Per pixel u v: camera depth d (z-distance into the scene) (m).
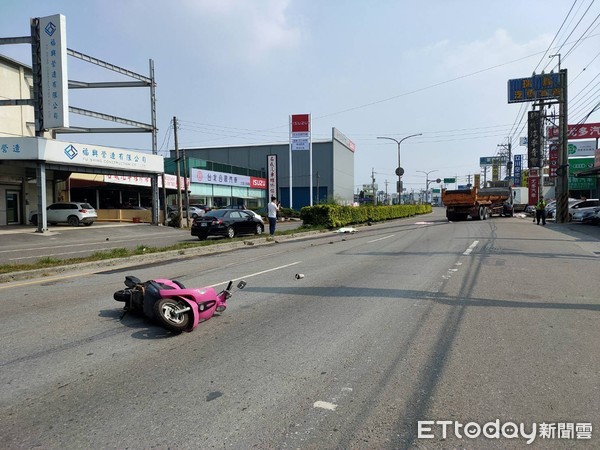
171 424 3.62
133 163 32.75
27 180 32.66
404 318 6.62
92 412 3.83
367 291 8.49
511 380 4.46
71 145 27.58
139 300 6.49
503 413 3.82
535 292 8.36
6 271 10.35
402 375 4.58
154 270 11.52
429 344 5.50
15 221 32.34
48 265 11.30
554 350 5.28
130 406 3.93
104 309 7.25
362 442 3.38
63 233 26.70
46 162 26.61
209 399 4.06
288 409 3.88
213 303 6.50
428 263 12.07
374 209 36.91
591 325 6.25
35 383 4.41
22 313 7.00
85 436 3.45
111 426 3.59
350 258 13.33
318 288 8.82
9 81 31.11
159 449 3.28
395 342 5.58
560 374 4.59
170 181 43.94
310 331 6.04
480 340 5.64
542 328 6.12
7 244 21.09
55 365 4.87
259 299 7.90
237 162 75.81
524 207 60.72
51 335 5.89
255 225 23.98
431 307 7.26
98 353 5.23
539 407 3.92
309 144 50.84
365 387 4.30
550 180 65.44
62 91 25.59
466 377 4.53
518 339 5.68
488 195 42.06
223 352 5.26
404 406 3.94
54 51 25.53
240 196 60.09
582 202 34.81
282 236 21.36
